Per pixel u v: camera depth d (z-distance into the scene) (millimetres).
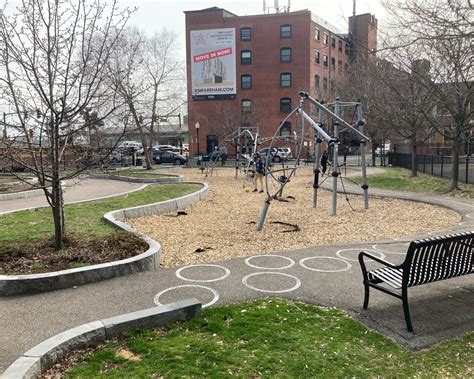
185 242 8117
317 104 11391
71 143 7277
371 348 3895
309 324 4359
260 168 17078
